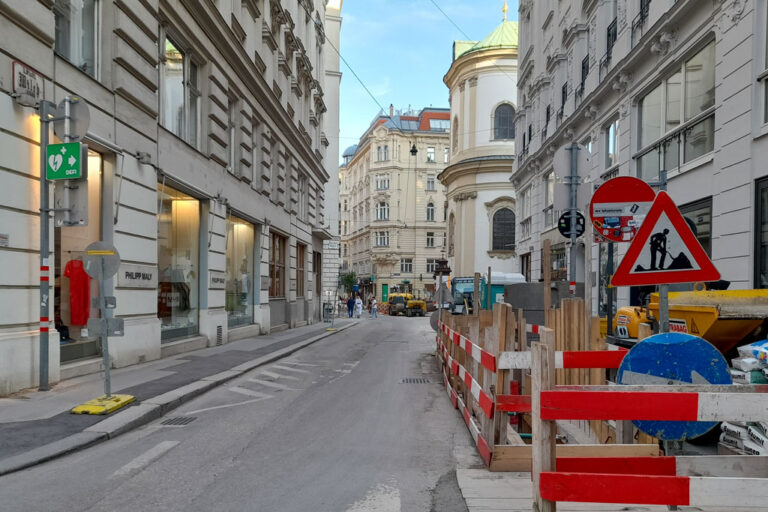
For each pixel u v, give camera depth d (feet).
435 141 222.28
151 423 21.68
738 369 16.94
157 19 37.09
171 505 13.14
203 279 47.85
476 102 139.95
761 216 29.94
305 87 91.09
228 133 54.60
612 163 53.67
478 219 137.90
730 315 18.10
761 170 29.66
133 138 34.47
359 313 142.61
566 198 28.84
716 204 33.68
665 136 41.47
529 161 82.28
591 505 13.02
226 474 15.48
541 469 9.94
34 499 13.43
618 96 50.11
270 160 68.95
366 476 15.42
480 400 17.61
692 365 11.05
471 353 19.76
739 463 11.53
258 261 65.00
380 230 221.87
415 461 16.87
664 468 11.61
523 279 72.54
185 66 44.37
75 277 30.45
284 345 52.34
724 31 32.99
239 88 55.11
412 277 219.00
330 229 133.69
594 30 58.03
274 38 68.33
